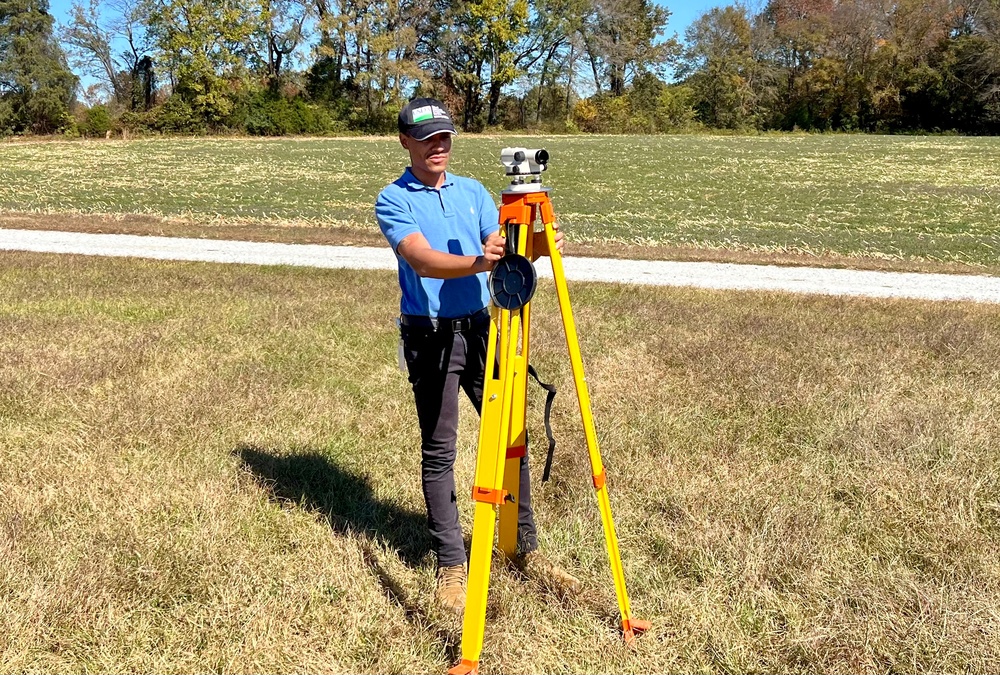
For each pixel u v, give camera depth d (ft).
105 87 231.50
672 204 75.97
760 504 12.91
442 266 9.14
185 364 20.38
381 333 23.90
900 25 220.84
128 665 9.00
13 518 11.84
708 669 9.21
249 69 214.69
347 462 14.69
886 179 97.25
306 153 135.03
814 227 60.03
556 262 8.96
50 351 21.04
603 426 16.48
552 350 21.91
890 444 15.26
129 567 10.71
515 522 11.02
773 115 247.50
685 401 17.99
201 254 43.98
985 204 73.51
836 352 22.11
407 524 12.46
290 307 27.63
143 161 118.21
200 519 12.17
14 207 65.10
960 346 22.38
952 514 12.48
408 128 9.82
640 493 13.48
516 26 231.30
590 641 9.60
